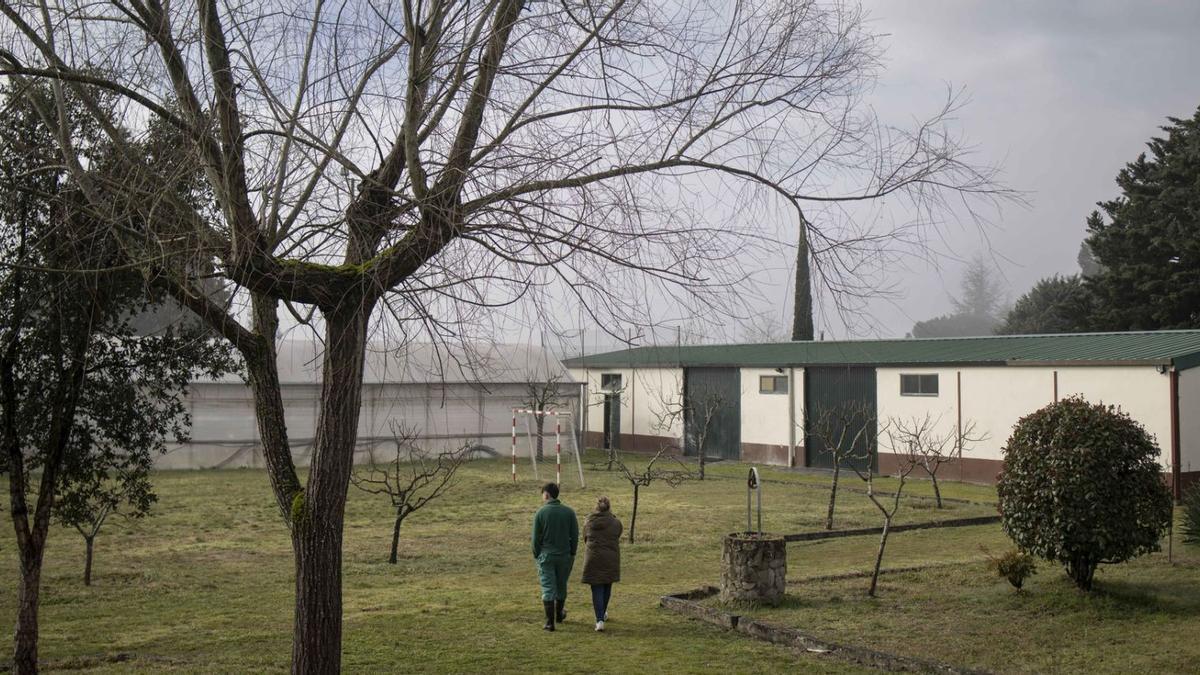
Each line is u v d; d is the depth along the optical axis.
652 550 16.17
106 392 8.86
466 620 10.62
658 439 39.25
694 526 18.95
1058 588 10.76
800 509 21.59
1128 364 22.72
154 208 5.62
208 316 6.38
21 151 6.91
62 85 6.37
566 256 5.46
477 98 6.07
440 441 35.53
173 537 17.80
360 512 21.80
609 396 41.69
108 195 6.55
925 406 28.58
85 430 8.94
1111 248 36.72
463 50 5.95
